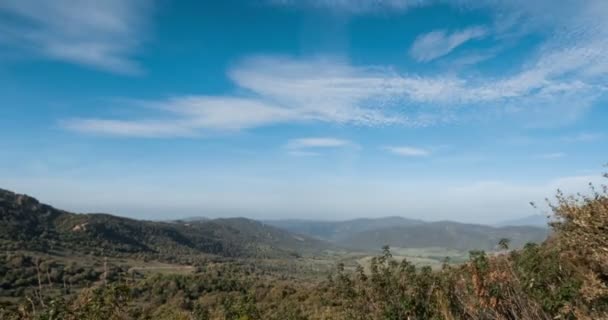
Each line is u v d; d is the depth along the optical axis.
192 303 48.88
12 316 8.31
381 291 10.63
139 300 51.78
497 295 7.45
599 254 5.48
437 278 9.94
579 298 6.41
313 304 30.17
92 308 8.92
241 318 20.33
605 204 5.52
